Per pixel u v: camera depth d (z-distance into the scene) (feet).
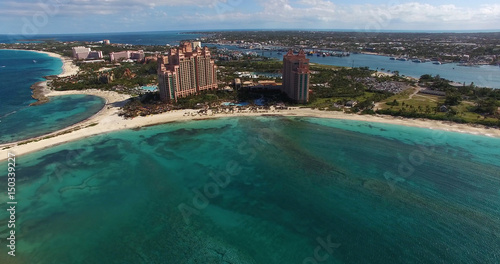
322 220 337.11
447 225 327.67
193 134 588.50
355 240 307.99
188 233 317.63
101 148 521.65
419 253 291.17
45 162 469.98
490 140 536.42
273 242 305.32
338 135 575.38
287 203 367.86
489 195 378.32
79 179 422.00
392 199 373.61
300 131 598.34
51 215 345.72
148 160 476.95
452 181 410.31
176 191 393.29
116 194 386.52
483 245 299.79
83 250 295.69
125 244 303.48
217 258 285.23
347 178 421.59
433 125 613.52
